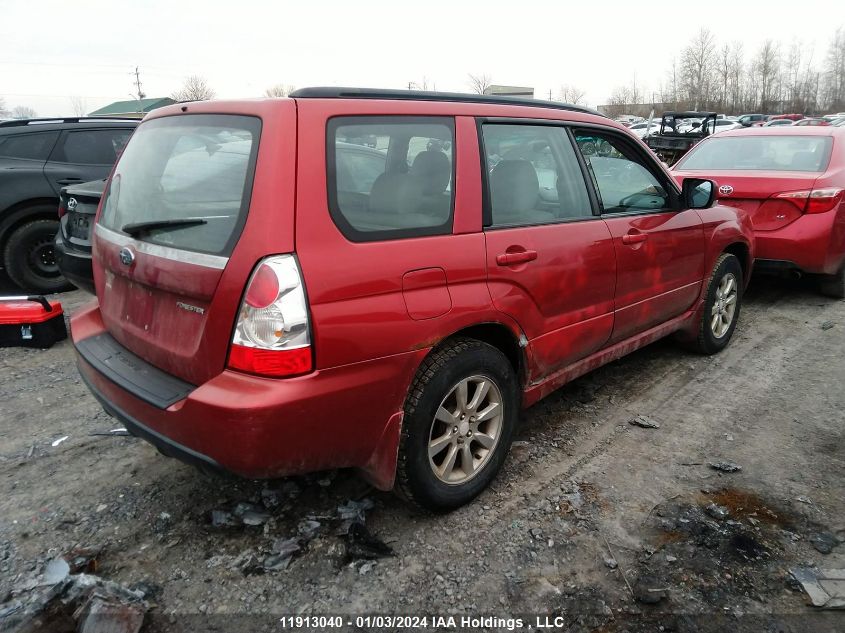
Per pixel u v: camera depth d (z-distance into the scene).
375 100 2.58
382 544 2.66
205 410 2.19
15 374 4.55
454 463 2.85
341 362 2.29
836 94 78.19
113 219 2.98
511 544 2.66
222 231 2.28
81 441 3.56
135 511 2.91
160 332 2.53
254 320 2.16
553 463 3.29
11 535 2.74
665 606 2.32
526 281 2.97
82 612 2.17
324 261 2.25
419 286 2.52
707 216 4.43
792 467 3.22
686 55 73.19
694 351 4.78
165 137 2.78
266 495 2.98
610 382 4.34
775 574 2.46
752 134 6.87
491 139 2.97
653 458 3.33
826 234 5.68
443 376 2.63
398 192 2.54
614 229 3.53
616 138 3.75
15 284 6.88
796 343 5.04
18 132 6.43
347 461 2.48
